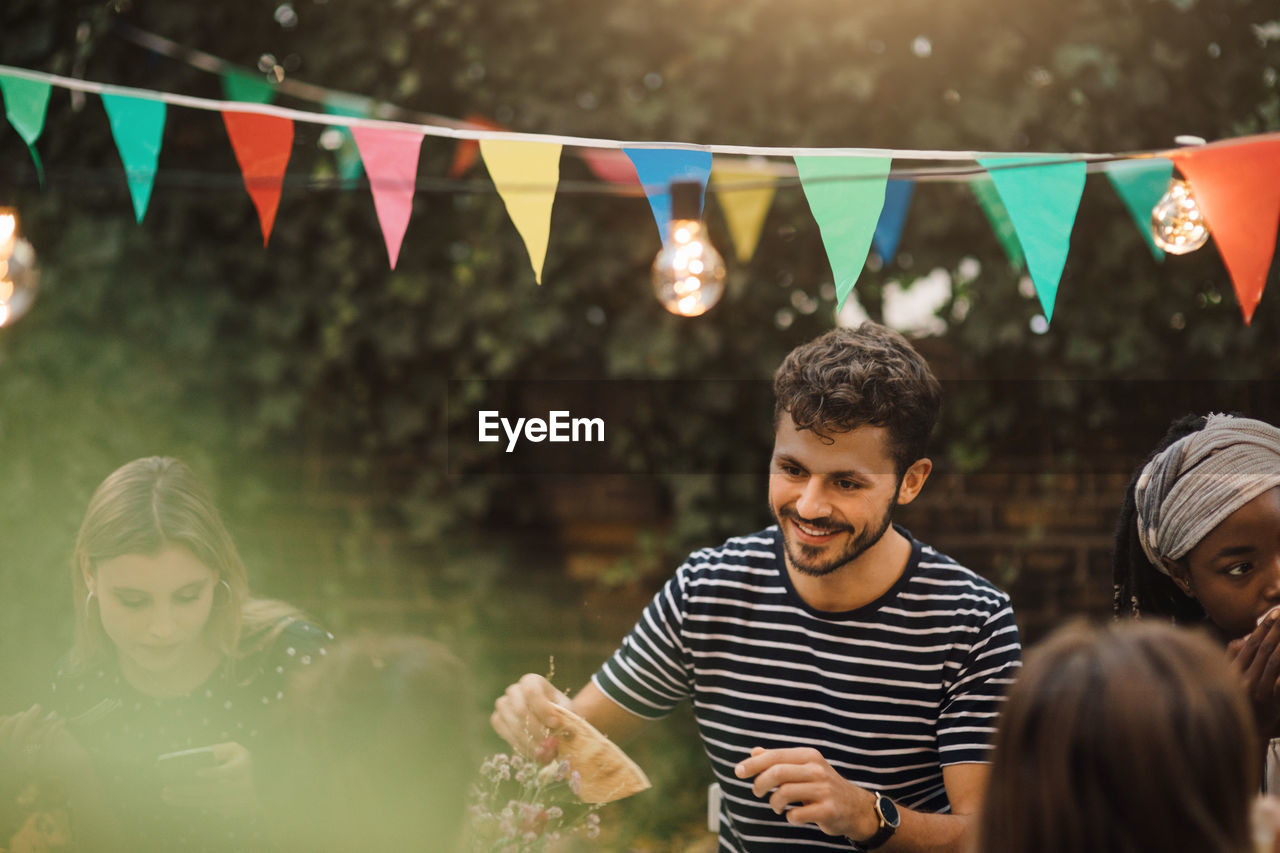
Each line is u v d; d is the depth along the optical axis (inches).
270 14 129.6
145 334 131.5
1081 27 115.0
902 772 59.8
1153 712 30.0
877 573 59.9
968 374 125.0
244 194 130.5
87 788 62.6
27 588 132.6
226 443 134.5
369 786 42.9
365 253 130.5
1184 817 29.6
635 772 57.9
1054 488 124.3
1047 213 57.9
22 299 75.5
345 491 136.1
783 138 121.7
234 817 57.7
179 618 61.6
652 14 122.4
